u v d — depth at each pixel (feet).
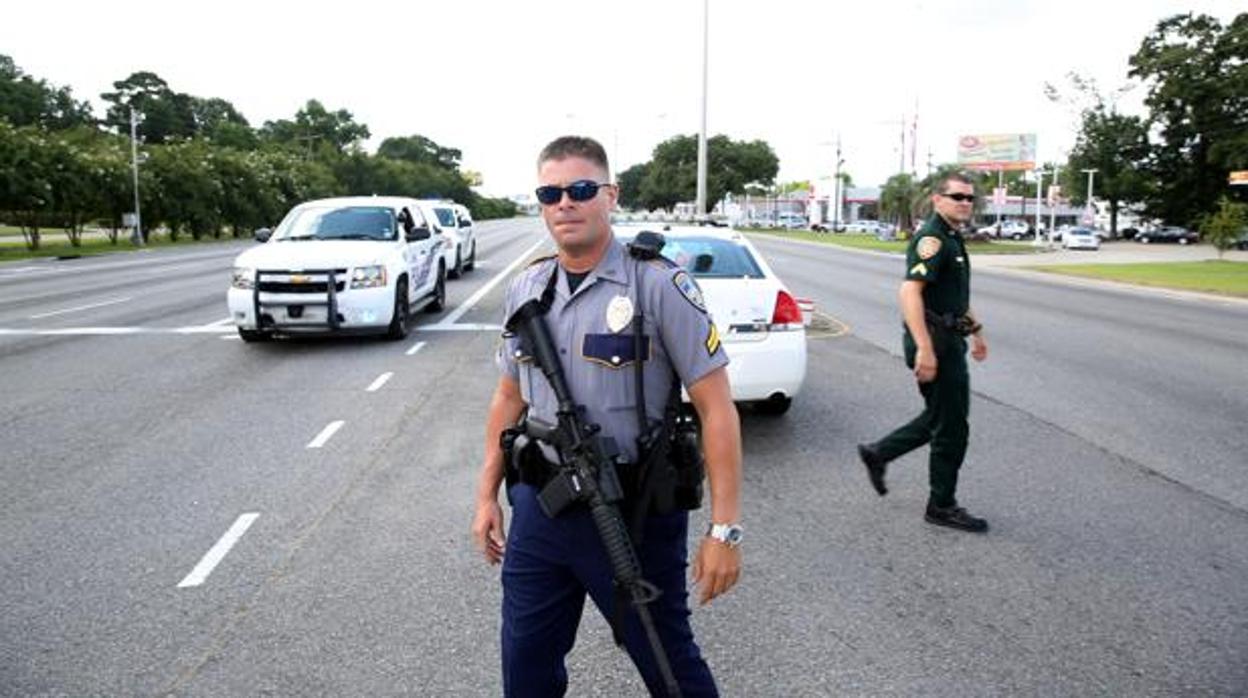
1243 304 65.87
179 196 166.61
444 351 36.22
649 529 7.95
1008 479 19.83
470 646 12.25
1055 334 44.55
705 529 16.79
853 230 297.94
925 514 17.34
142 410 25.94
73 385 29.40
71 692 11.13
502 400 8.98
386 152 535.19
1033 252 159.43
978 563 15.15
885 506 18.04
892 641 12.46
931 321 16.24
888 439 17.42
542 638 8.28
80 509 17.63
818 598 13.80
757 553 15.60
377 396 27.84
